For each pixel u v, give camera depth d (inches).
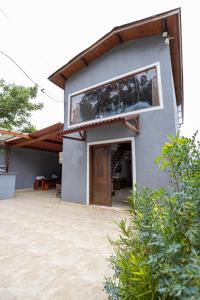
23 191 363.3
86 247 108.9
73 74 270.2
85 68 256.7
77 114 259.9
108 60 233.5
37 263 90.1
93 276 79.3
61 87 296.7
